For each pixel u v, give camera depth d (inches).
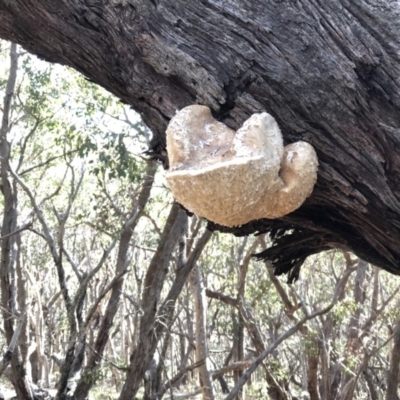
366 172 90.5
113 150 380.8
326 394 558.6
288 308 514.9
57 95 395.2
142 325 334.3
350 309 489.1
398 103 88.5
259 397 565.3
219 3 92.6
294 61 89.2
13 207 372.2
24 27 109.4
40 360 532.1
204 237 366.3
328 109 88.9
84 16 101.6
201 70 92.0
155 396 358.6
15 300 371.6
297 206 87.7
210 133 91.3
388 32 88.8
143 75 98.9
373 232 99.0
